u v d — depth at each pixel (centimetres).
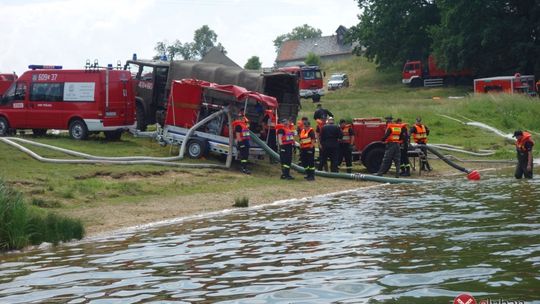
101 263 1031
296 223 1375
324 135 2362
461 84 7000
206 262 1012
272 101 2345
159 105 2684
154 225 1423
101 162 2077
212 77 2550
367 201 1733
